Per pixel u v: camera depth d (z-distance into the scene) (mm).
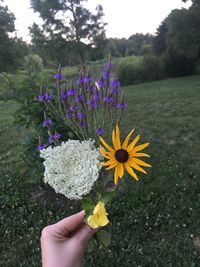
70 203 1122
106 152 285
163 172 1312
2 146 1984
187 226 959
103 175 330
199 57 6508
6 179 1361
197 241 903
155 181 1232
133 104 3283
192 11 5953
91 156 295
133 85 6340
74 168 293
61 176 291
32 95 1033
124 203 1077
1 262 883
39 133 1035
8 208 1139
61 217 1043
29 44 8453
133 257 851
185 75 6836
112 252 863
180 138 1832
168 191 1156
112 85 539
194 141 1754
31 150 1097
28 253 909
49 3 7723
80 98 593
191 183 1216
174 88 4547
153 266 821
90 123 600
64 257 285
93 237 355
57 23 7941
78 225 302
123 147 286
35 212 1088
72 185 289
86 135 599
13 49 7855
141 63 6762
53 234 297
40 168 1087
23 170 1143
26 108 1040
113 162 283
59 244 293
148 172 1314
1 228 1022
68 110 611
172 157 1498
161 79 6750
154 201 1097
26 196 1188
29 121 1089
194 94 3594
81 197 294
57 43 7969
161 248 875
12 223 1045
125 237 921
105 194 298
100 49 8227
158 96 3738
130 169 281
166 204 1074
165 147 1664
